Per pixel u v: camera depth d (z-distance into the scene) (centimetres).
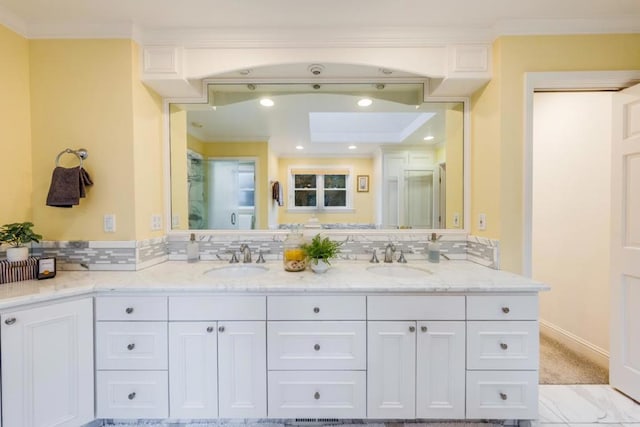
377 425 160
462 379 154
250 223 222
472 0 159
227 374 154
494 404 154
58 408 144
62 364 145
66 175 172
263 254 216
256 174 222
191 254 208
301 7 163
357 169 224
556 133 257
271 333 154
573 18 174
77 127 182
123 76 181
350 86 215
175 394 154
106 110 181
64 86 182
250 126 221
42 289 144
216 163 221
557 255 257
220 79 211
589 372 209
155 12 168
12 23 172
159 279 162
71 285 151
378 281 157
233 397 154
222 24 179
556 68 178
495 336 153
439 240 214
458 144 214
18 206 177
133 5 162
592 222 228
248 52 185
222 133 220
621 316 185
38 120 182
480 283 152
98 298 154
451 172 215
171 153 216
